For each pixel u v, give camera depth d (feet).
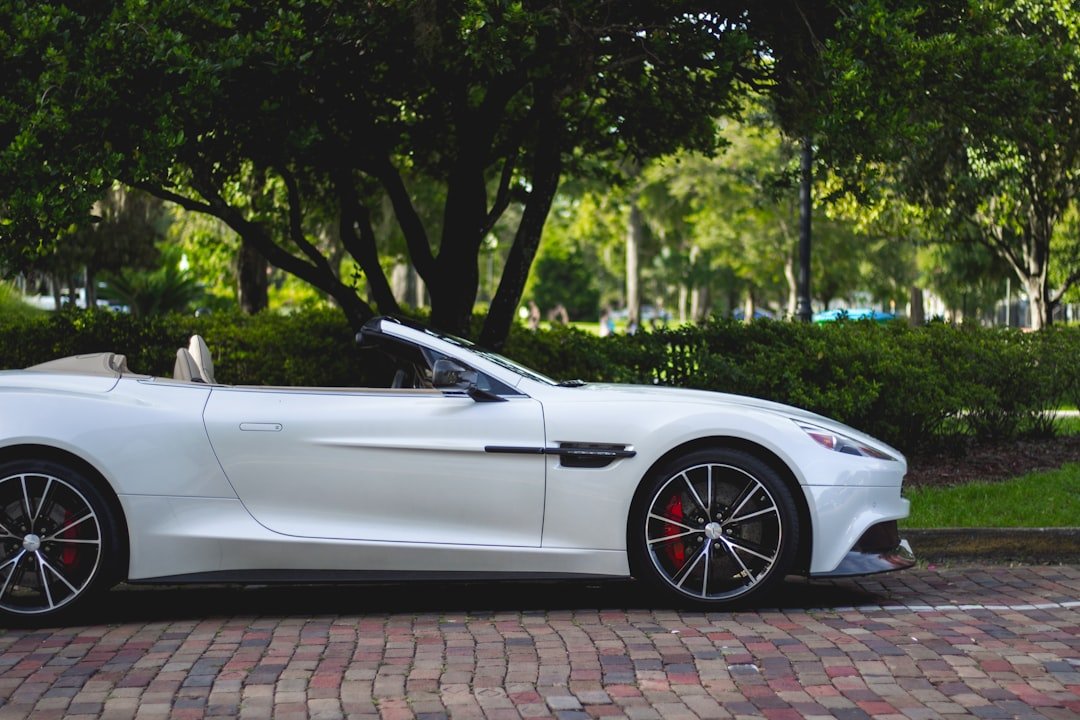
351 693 13.62
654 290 292.81
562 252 237.25
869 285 155.02
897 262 140.05
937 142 49.70
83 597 17.39
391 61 30.42
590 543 17.93
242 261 59.31
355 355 36.42
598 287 328.29
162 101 24.79
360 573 17.67
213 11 25.55
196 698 13.43
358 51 29.14
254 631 16.90
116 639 16.46
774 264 146.51
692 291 246.47
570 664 14.92
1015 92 28.68
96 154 24.49
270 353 36.14
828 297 174.50
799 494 18.15
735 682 14.14
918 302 128.67
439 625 17.26
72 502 17.54
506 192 36.81
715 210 136.36
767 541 18.12
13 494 17.47
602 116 39.45
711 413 18.08
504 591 20.01
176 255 89.51
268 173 43.50
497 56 26.09
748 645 15.94
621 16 30.68
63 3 26.05
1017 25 44.91
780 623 17.34
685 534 18.07
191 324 36.86
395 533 17.70
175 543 17.46
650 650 15.64
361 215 35.47
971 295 112.37
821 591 19.92
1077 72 41.09
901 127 26.86
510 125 39.40
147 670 14.69
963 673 14.56
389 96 34.42
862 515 18.20
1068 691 13.82
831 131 27.25
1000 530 22.81
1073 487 27.96
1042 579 21.13
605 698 13.44
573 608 18.56
